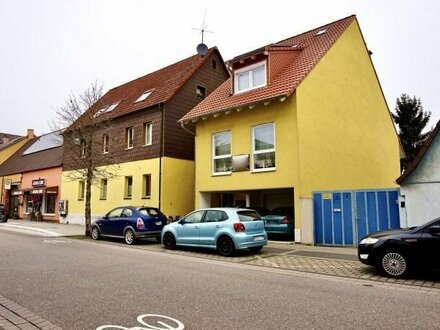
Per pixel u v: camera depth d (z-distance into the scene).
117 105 26.09
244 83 17.47
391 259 8.23
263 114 15.94
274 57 16.86
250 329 4.84
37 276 8.18
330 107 16.70
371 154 19.61
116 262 10.19
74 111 20.06
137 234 14.63
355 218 13.19
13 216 35.56
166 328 4.87
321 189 15.30
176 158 21.27
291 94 14.98
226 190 17.06
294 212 14.66
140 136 22.22
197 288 7.11
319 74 16.27
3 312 5.59
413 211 11.51
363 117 19.28
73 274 8.42
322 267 9.52
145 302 6.11
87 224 18.09
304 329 4.84
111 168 23.23
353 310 5.70
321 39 18.55
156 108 21.52
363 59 20.09
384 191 12.73
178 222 13.25
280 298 6.40
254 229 11.77
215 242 11.79
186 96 22.45
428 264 7.81
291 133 14.84
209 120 18.17
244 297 6.45
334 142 16.66
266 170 15.55
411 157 33.88
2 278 7.97
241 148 16.62
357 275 8.50
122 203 22.73
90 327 4.92
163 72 26.70
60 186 29.20
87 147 19.27
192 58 25.48
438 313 5.55
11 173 36.88
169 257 11.36
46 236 17.73
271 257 11.26
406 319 5.26
